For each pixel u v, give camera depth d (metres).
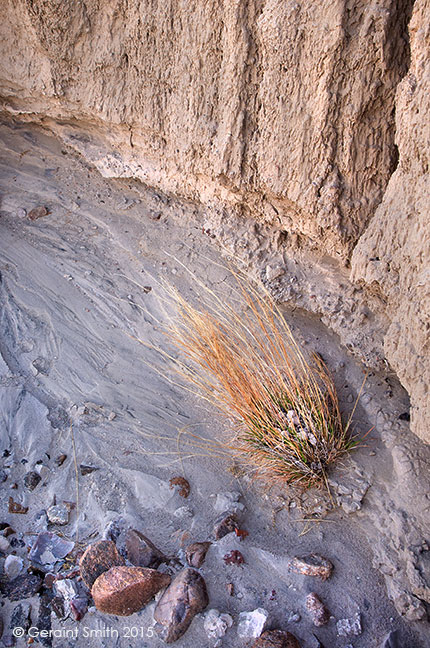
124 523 2.73
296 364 3.11
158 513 2.77
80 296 3.60
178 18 3.08
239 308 3.35
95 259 3.73
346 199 2.81
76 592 2.54
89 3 3.35
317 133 2.71
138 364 3.32
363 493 2.67
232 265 3.46
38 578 2.63
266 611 2.40
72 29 3.44
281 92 2.79
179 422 3.09
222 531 2.64
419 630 2.38
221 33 2.96
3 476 2.98
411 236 2.33
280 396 2.92
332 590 2.47
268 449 2.83
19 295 3.62
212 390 3.14
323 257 3.16
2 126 4.21
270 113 2.87
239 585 2.50
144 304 3.52
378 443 2.81
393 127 2.67
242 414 2.89
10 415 3.16
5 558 2.71
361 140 2.69
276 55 2.72
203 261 3.56
